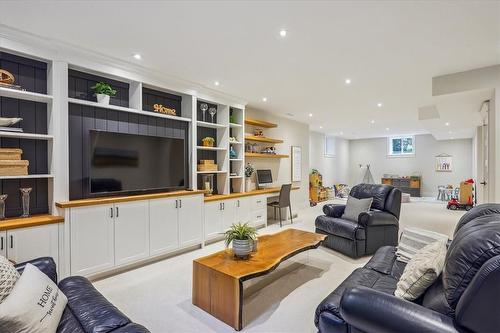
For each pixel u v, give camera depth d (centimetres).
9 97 274
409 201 930
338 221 382
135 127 370
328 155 1112
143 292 267
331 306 161
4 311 123
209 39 268
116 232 309
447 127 754
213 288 224
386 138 1186
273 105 558
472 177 991
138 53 301
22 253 248
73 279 190
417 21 236
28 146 286
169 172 389
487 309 103
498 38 268
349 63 331
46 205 297
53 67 279
